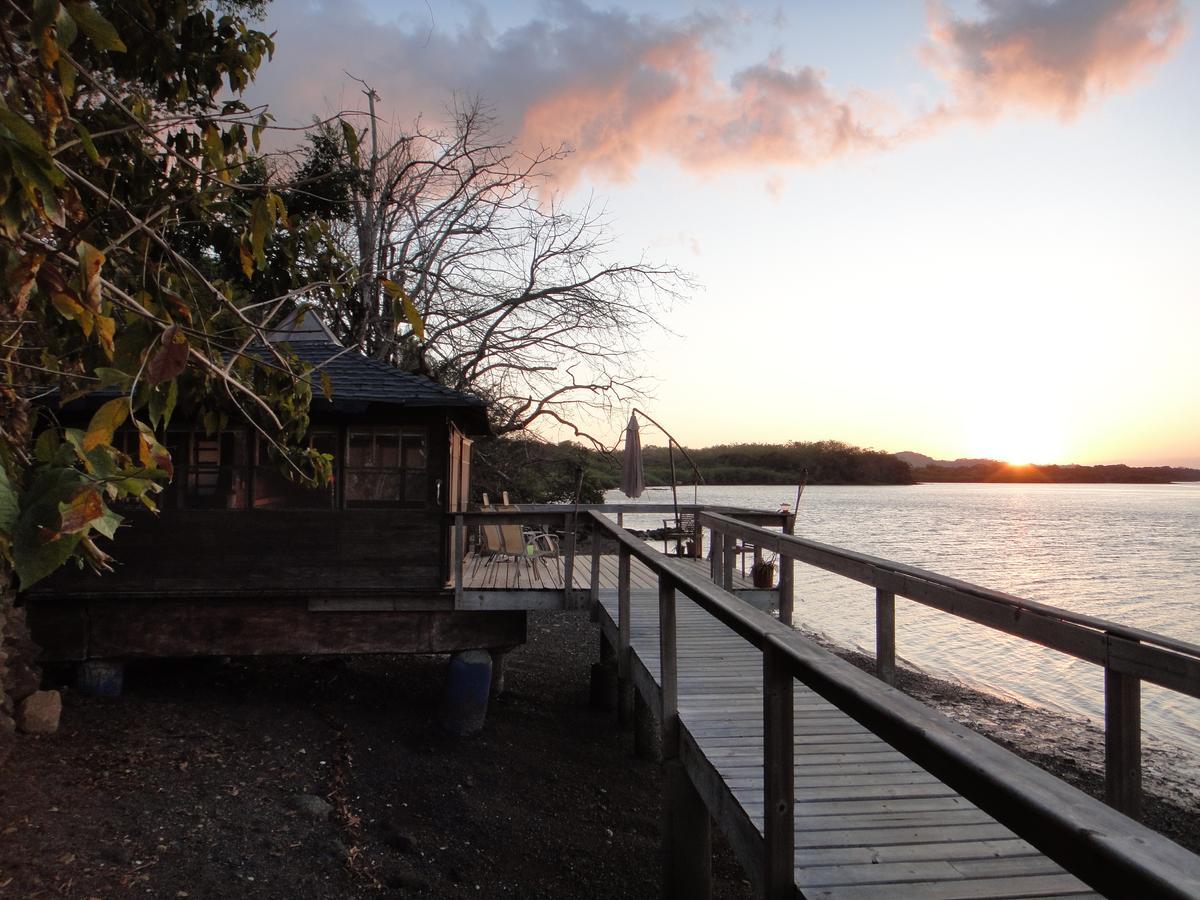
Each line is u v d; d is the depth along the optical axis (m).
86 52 4.26
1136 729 3.59
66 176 2.74
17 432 4.45
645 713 8.35
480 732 8.37
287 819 5.66
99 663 8.02
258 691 8.75
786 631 2.58
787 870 2.52
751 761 3.88
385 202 17.20
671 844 4.54
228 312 4.19
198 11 4.57
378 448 8.37
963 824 3.30
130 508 8.05
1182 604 20.88
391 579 8.30
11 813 4.86
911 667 13.80
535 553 11.42
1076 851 1.11
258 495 8.23
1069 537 43.78
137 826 5.05
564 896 5.55
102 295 2.75
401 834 5.85
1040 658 14.80
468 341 19.20
